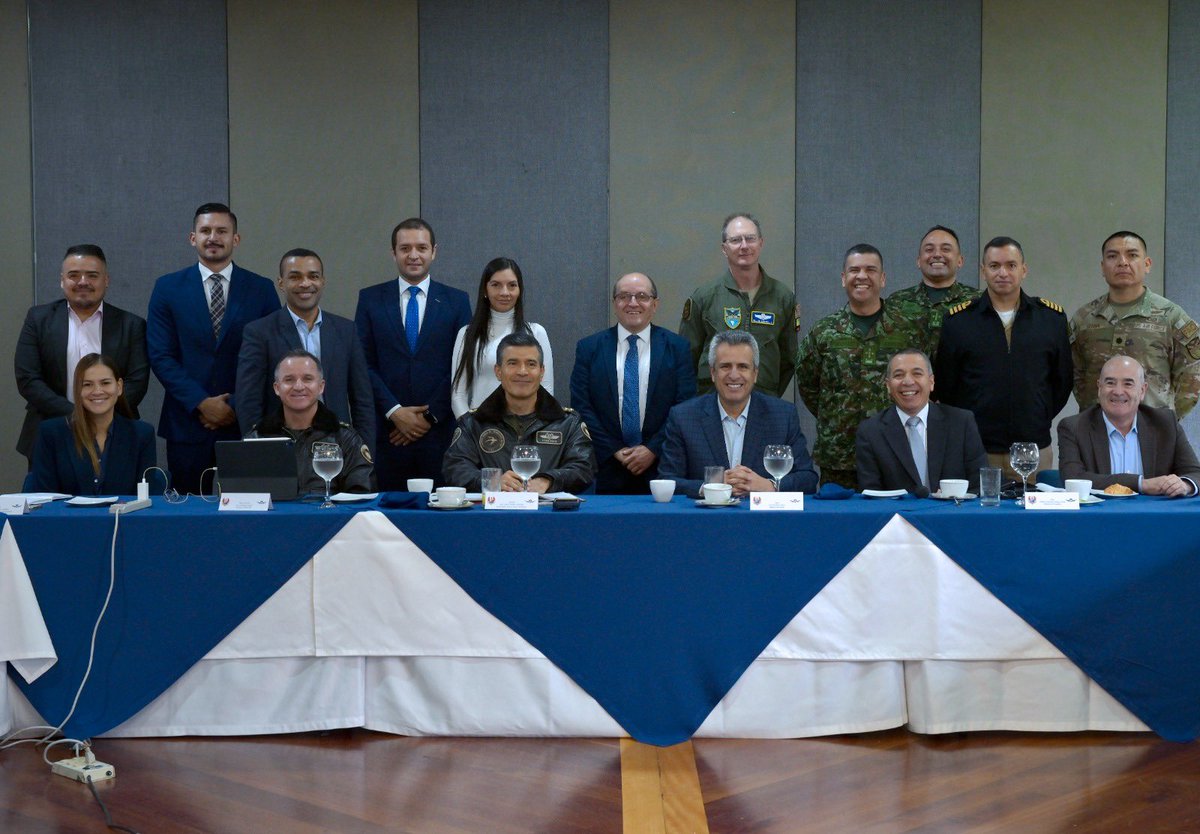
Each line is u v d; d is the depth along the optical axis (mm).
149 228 5445
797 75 5426
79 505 3037
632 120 5426
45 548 2816
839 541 2793
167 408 4488
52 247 5445
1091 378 4602
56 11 5402
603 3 5402
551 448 3508
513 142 5426
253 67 5422
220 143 5438
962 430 3502
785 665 2848
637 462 4207
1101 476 3420
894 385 3502
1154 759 2715
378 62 5426
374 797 2479
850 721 2857
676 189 5434
